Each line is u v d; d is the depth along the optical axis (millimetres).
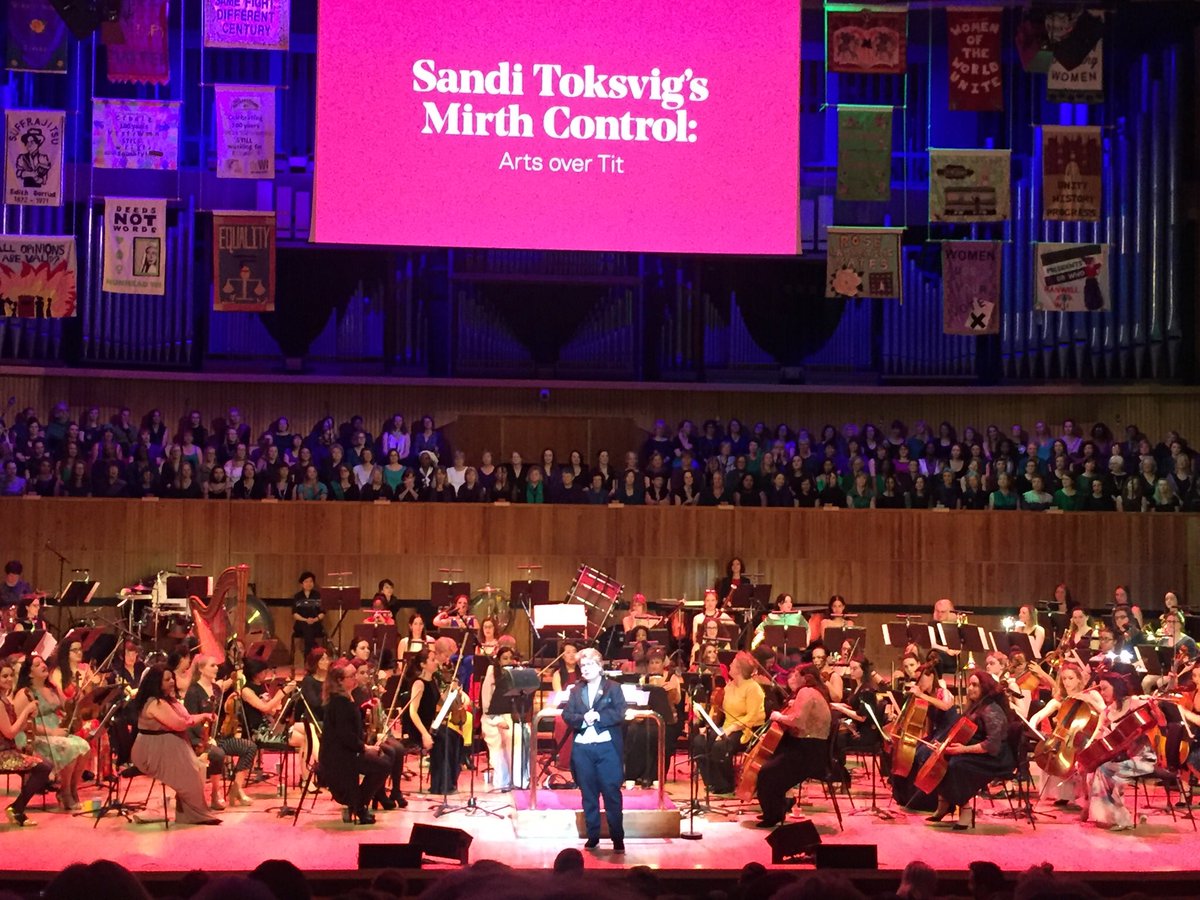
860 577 19156
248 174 17375
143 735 11500
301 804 11719
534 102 18109
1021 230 21375
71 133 21047
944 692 12633
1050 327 21156
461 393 21609
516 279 21656
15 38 16953
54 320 20578
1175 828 11938
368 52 17953
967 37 17547
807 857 9445
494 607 18500
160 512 18531
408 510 18891
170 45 21594
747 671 13070
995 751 11703
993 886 6070
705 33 18219
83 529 18359
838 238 18359
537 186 18078
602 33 18172
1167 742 12648
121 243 17875
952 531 19156
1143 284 20750
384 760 11688
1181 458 19312
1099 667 13680
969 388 21453
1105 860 10719
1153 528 19000
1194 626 17234
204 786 11977
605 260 21828
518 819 11398
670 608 18719
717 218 18203
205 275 21266
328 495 19125
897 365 21719
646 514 19109
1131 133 20844
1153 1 20391
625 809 11477
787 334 21969
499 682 11797
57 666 13078
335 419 21422
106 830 11266
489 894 2320
